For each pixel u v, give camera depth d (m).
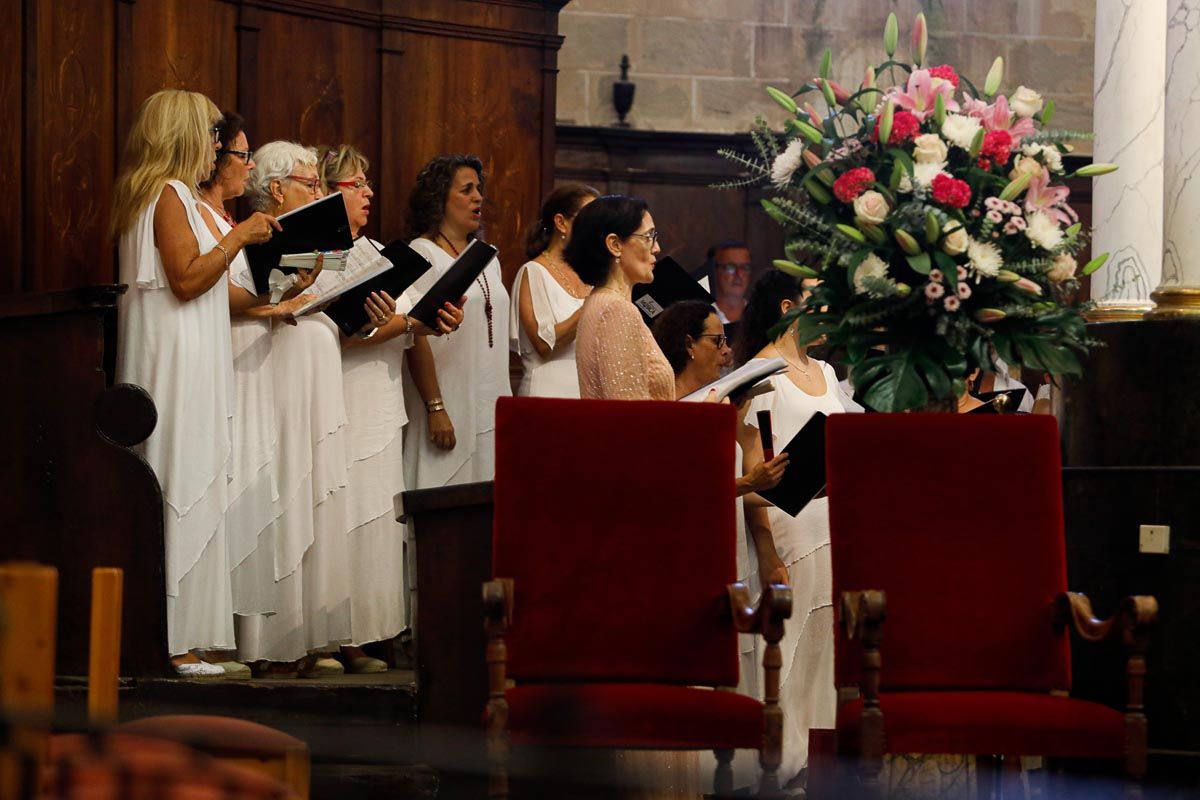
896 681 7.03
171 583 7.96
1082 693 8.06
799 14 18.53
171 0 11.55
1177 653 7.93
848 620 6.71
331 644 8.77
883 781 7.34
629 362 7.50
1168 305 8.40
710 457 7.07
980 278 7.29
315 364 8.81
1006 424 7.26
